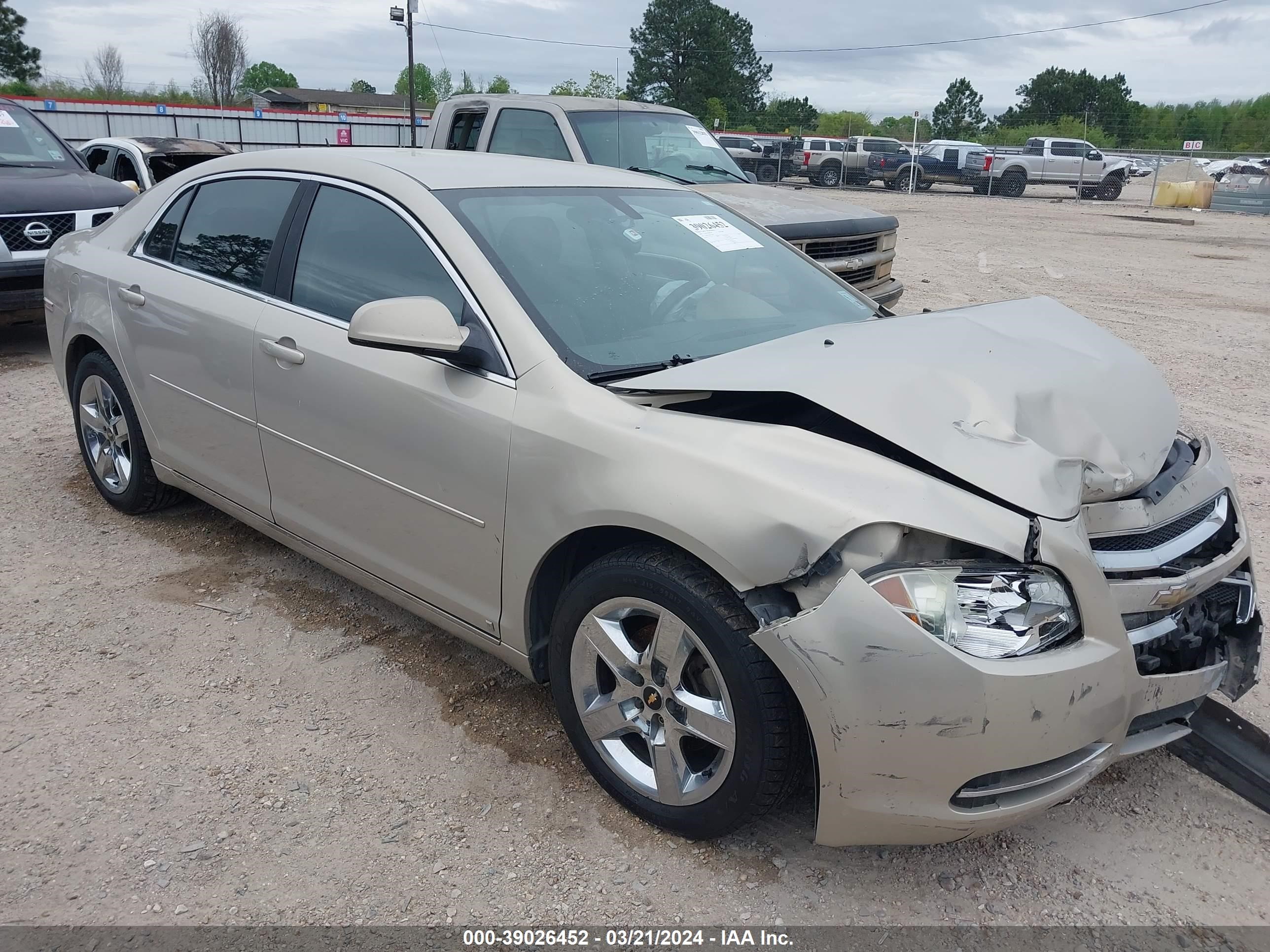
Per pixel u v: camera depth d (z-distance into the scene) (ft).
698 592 7.67
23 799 8.77
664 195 12.48
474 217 10.13
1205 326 33.50
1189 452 9.27
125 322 13.34
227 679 10.79
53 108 114.93
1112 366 9.43
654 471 7.89
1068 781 7.63
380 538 10.44
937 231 65.00
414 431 9.63
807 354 8.79
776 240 13.03
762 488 7.41
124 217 14.40
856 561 7.13
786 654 7.20
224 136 126.62
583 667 8.82
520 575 8.98
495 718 10.25
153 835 8.41
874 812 7.34
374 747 9.72
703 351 9.91
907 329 9.79
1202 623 8.43
